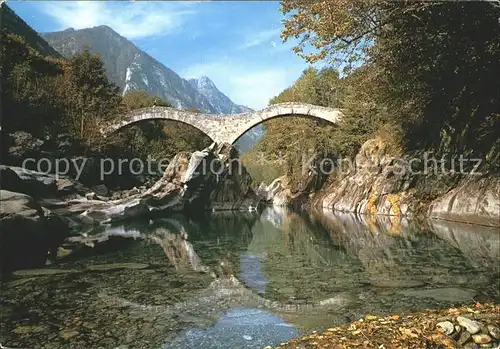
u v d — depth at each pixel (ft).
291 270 28.02
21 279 25.72
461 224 51.42
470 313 16.71
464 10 43.98
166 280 25.43
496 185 48.73
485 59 51.90
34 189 59.00
